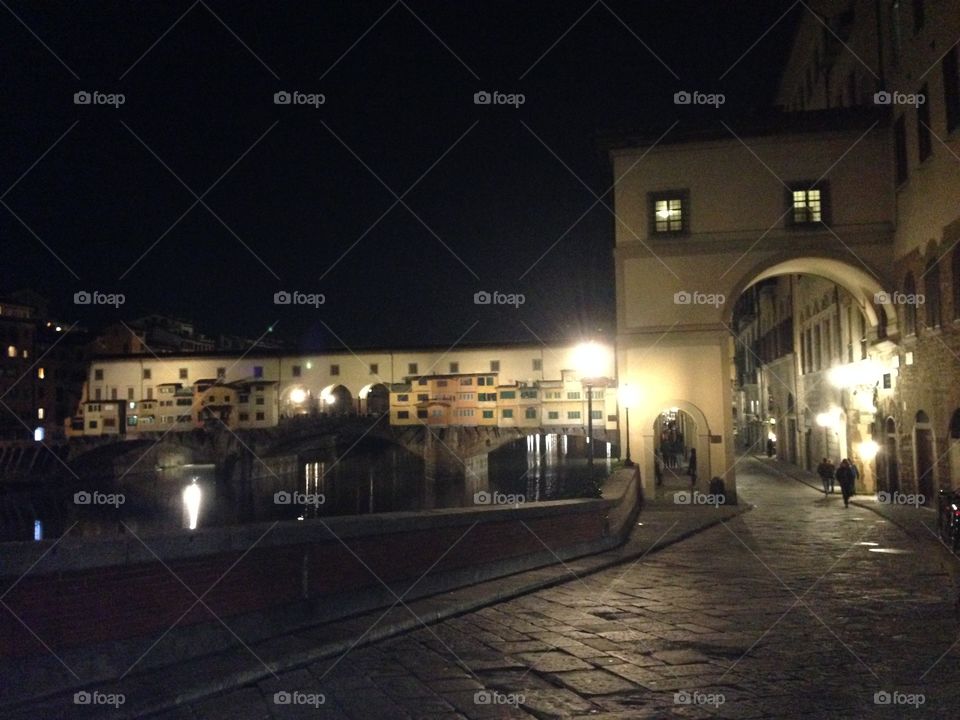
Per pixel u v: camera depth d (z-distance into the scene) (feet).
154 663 22.88
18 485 220.43
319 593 29.04
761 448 204.13
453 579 35.91
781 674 25.44
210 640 24.59
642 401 93.45
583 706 22.36
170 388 259.60
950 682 24.58
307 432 241.14
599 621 32.50
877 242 89.56
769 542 59.88
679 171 94.38
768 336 192.75
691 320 93.20
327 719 20.97
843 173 90.99
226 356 261.03
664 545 57.47
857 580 42.96
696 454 95.35
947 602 36.99
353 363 250.78
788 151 92.12
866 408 102.01
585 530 49.96
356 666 25.59
